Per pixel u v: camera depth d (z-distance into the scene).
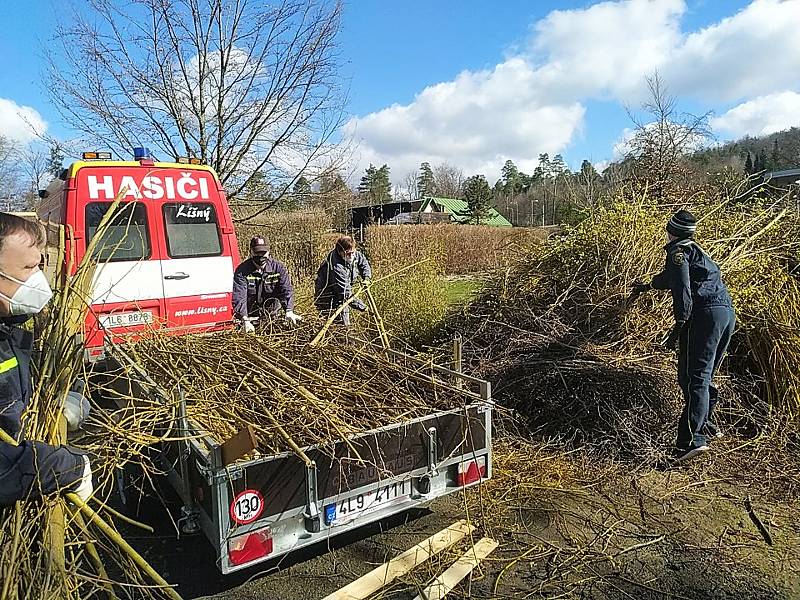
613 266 5.76
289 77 10.82
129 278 5.42
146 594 2.43
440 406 3.46
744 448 4.47
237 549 2.54
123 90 10.37
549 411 4.84
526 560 3.20
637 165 13.45
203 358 4.01
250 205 11.62
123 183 5.49
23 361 2.11
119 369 3.74
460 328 6.71
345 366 3.97
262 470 2.58
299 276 12.27
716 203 6.46
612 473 4.18
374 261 13.38
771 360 4.84
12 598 1.90
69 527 2.17
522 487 3.96
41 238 2.09
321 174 11.61
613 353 5.29
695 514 3.66
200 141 10.90
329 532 2.81
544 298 6.27
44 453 1.95
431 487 3.18
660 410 4.65
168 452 3.15
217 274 5.91
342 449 2.80
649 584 2.98
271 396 3.33
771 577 3.02
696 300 4.23
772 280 5.45
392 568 2.97
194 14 10.16
